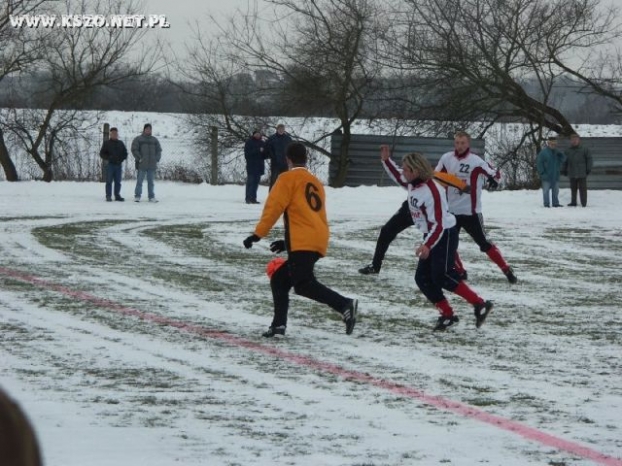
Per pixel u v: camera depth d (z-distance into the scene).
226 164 58.19
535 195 47.75
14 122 55.66
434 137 56.69
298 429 8.97
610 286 20.86
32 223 32.78
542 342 14.15
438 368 12.12
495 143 56.84
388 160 18.80
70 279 20.25
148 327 14.83
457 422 9.33
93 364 11.98
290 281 14.25
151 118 80.75
